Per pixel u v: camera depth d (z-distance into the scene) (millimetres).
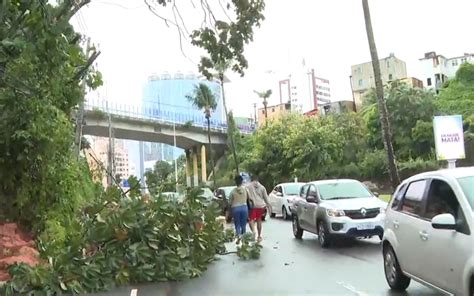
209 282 9875
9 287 8164
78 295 8688
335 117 60469
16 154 10617
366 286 8922
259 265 11820
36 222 10781
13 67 9086
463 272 5898
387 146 23172
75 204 11586
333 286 9070
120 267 9516
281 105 106562
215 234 12055
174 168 91250
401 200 8234
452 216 6219
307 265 11562
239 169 66750
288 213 25609
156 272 9883
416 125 54594
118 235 9797
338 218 13844
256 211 15945
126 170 81000
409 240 7539
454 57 103812
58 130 10906
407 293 8133
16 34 7551
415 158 54438
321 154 53906
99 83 13562
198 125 77875
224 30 11039
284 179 59250
